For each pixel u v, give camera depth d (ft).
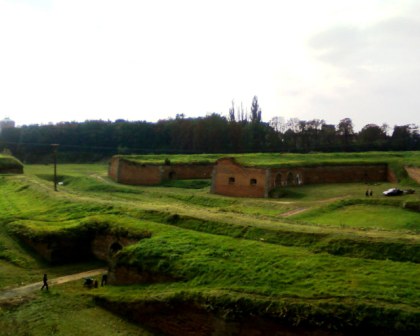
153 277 71.77
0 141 360.69
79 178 221.87
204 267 67.77
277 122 368.89
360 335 50.57
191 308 60.49
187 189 185.06
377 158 188.75
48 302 72.59
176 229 87.92
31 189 159.33
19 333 62.34
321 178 172.45
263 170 153.28
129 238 90.12
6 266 91.20
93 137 358.64
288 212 118.93
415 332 48.52
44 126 368.07
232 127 315.58
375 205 112.98
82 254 98.32
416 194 126.62
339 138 348.18
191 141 327.06
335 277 60.49
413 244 67.36
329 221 102.94
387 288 55.88
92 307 70.90
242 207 131.95
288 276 62.13
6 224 112.78
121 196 164.14
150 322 64.59
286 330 53.52
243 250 72.95
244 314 56.03
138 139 355.97
